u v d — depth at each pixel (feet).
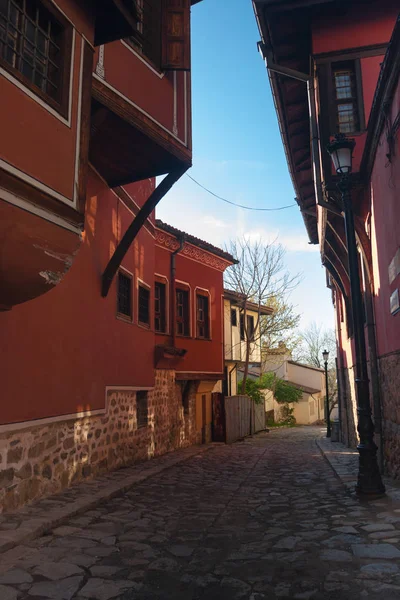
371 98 30.63
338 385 64.69
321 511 19.03
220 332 57.00
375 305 30.91
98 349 28.17
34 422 20.36
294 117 37.83
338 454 41.57
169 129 27.27
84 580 12.00
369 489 20.66
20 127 14.66
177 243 49.49
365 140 29.25
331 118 30.91
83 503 19.81
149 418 39.29
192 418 53.06
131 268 35.29
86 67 18.52
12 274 15.20
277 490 24.94
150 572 12.56
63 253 16.63
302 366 135.74
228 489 25.35
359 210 32.27
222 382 73.87
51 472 21.95
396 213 22.41
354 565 12.44
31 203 14.93
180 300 51.24
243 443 60.03
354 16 31.48
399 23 18.81
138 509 20.10
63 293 23.97
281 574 12.18
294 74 32.22
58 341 23.17
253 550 14.24
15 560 13.39
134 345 35.14
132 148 26.91
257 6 29.55
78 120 17.70
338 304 61.05
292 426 115.85
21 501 19.15
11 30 15.42
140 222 28.71
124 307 34.47
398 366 24.34
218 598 10.84
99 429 28.30
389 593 10.59
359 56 31.07
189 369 49.96
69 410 23.95
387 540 14.29
